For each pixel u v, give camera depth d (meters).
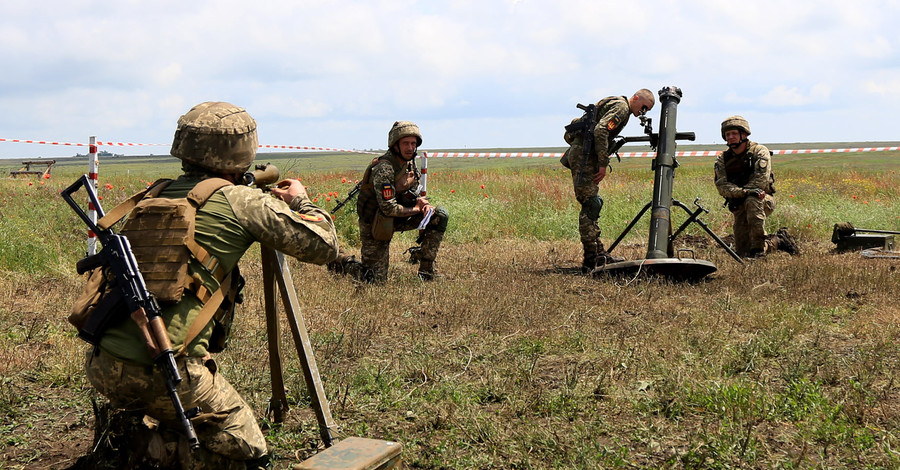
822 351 5.04
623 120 8.48
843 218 13.59
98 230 2.71
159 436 2.79
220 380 2.84
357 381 4.45
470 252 10.45
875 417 3.82
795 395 4.07
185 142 2.86
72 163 84.50
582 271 8.82
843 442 3.47
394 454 2.78
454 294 7.12
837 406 3.85
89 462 2.92
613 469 3.28
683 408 3.99
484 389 4.34
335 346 5.19
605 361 4.80
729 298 6.76
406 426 3.83
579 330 5.64
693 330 5.61
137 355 2.61
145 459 2.79
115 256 2.60
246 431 2.83
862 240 10.48
